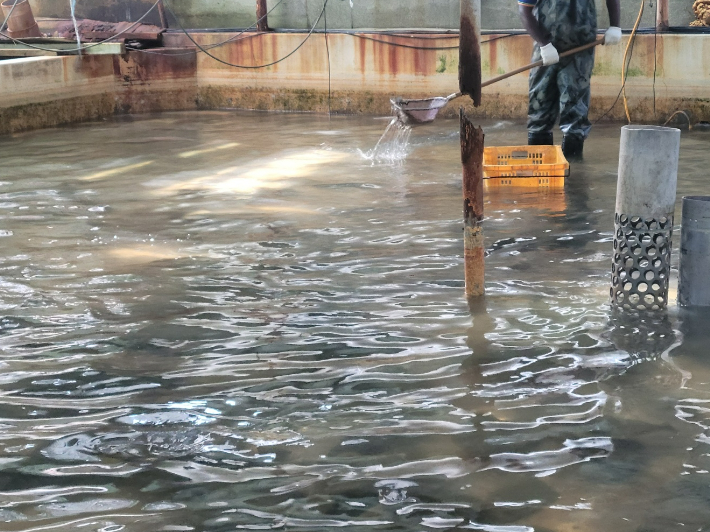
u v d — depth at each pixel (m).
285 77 12.84
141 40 13.38
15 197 7.14
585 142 9.42
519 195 6.91
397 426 3.19
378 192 7.10
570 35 8.12
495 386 3.50
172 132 10.90
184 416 3.31
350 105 12.54
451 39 11.76
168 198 7.04
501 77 7.30
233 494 2.76
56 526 2.61
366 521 2.60
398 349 3.90
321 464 2.93
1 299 4.63
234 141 10.04
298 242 5.66
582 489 2.74
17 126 11.30
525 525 2.55
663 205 4.22
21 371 3.74
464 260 4.73
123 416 3.32
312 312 4.38
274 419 3.27
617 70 10.88
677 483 2.76
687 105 10.63
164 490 2.80
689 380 3.52
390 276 4.93
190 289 4.77
